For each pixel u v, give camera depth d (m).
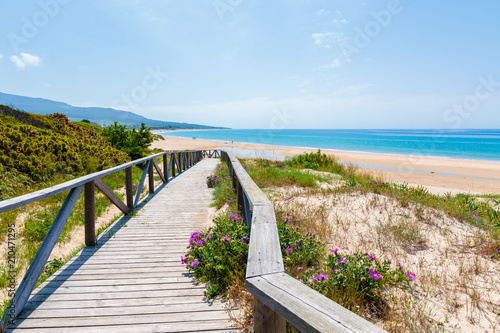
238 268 2.63
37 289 2.58
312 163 11.79
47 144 8.78
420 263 3.21
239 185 4.25
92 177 3.53
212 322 2.12
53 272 3.08
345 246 3.59
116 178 9.00
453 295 2.60
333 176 8.98
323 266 2.91
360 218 4.53
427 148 44.03
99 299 2.43
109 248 3.63
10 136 8.27
